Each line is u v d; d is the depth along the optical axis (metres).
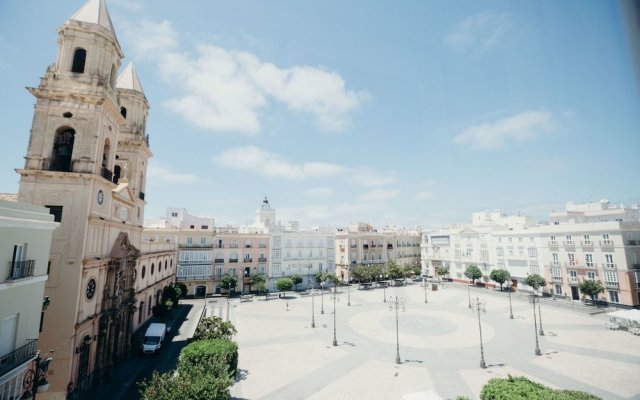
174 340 39.97
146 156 43.88
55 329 23.28
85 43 28.09
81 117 26.84
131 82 41.47
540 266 66.00
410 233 110.00
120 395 25.23
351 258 93.25
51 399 22.36
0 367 14.15
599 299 54.44
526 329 43.12
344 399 24.92
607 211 57.00
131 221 37.59
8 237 15.23
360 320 49.66
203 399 18.58
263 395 25.59
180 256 71.06
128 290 33.66
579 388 25.62
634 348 33.84
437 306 59.75
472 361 32.50
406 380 28.19
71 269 24.34
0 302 14.58
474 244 85.50
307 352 35.53
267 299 67.88
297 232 84.69
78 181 25.58
